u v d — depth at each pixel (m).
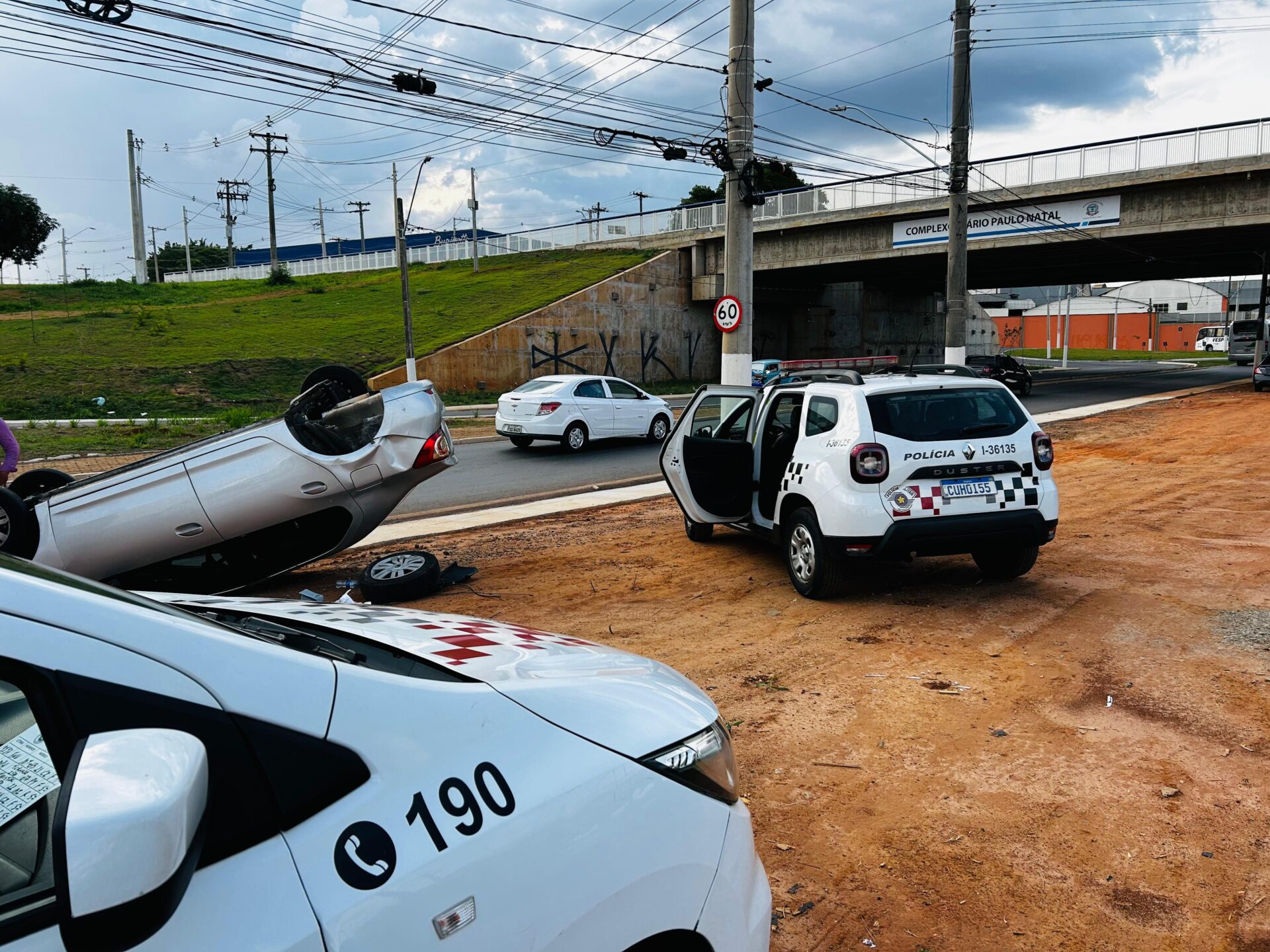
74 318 43.06
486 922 1.54
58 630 1.36
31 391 29.41
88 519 6.61
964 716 4.70
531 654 2.22
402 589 7.33
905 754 4.28
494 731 1.73
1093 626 6.11
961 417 6.57
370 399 7.70
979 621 6.28
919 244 37.94
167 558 6.94
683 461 8.33
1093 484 12.91
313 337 39.75
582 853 1.70
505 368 39.44
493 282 50.44
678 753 1.97
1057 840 3.50
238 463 6.93
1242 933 2.93
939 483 6.37
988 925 3.01
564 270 50.47
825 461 6.64
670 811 1.89
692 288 47.91
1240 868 3.28
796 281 49.97
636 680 2.16
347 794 1.50
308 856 1.40
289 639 2.04
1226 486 12.23
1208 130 29.72
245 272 76.75
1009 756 4.23
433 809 1.56
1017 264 44.25
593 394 20.06
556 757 1.77
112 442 21.45
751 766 4.19
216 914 1.28
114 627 1.41
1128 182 31.22
